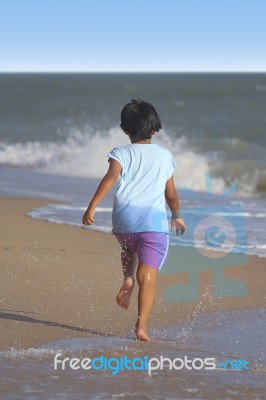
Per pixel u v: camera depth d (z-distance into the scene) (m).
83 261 21.48
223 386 10.94
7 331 14.16
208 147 73.56
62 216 31.91
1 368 11.49
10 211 33.16
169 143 74.81
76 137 86.81
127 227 13.66
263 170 56.38
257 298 18.38
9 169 57.78
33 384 10.65
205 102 175.38
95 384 10.77
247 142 82.12
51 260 21.20
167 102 176.75
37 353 12.58
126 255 14.14
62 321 15.23
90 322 15.31
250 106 158.00
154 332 14.88
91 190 43.09
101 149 68.69
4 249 22.58
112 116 129.12
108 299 17.34
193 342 14.07
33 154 67.25
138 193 13.66
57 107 158.50
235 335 14.72
